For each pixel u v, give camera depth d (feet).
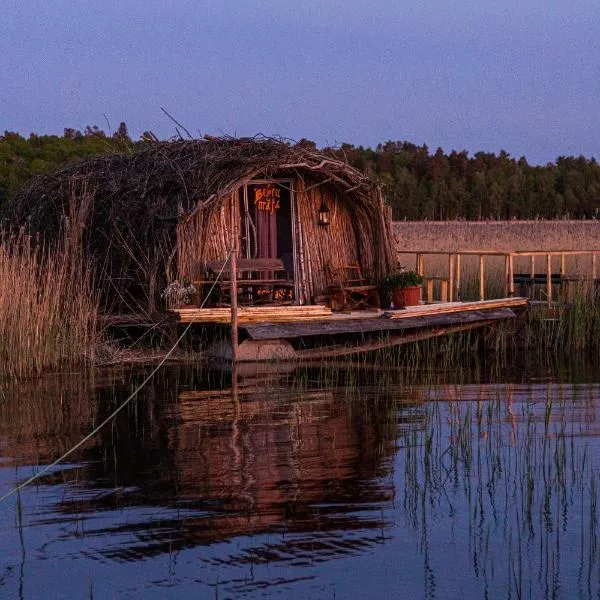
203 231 59.06
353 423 39.47
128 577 23.11
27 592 22.34
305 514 27.53
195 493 29.58
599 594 22.15
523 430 37.99
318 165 60.90
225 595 22.08
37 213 69.82
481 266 66.90
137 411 42.01
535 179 218.79
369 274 65.46
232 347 54.39
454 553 24.61
